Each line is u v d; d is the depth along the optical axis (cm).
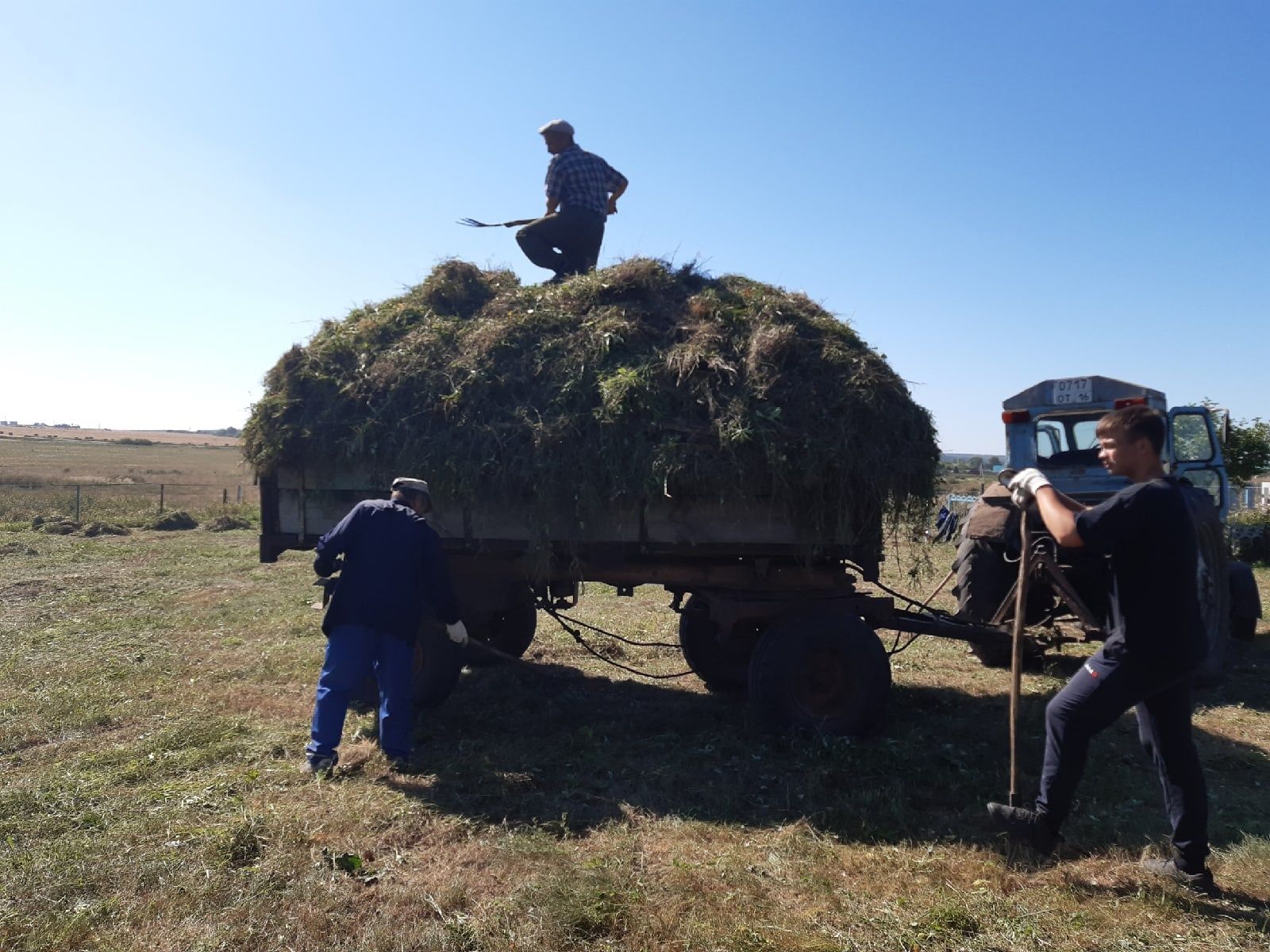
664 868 361
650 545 528
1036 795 441
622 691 673
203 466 6169
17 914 311
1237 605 862
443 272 662
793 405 510
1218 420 968
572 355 553
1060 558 686
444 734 552
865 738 536
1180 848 339
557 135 797
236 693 632
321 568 507
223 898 328
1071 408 834
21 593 1137
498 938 301
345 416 578
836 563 547
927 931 308
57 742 531
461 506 554
